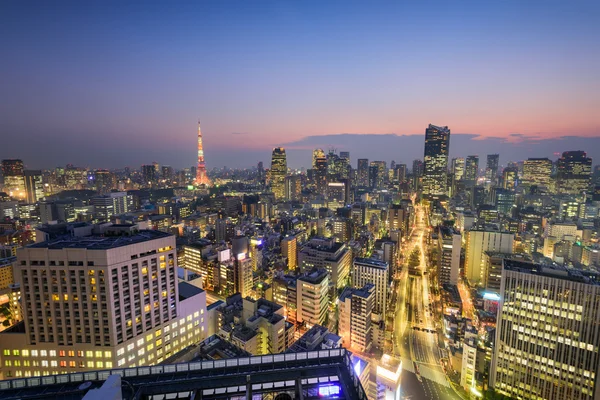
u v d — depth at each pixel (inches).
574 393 5797.2
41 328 4992.6
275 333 7317.9
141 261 5260.8
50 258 4837.6
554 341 5959.6
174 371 2340.1
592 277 6087.6
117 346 4990.2
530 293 6181.1
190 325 6161.4
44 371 5019.7
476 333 7741.1
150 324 5452.8
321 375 2298.2
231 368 2374.5
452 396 6968.5
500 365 6599.4
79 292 4879.4
